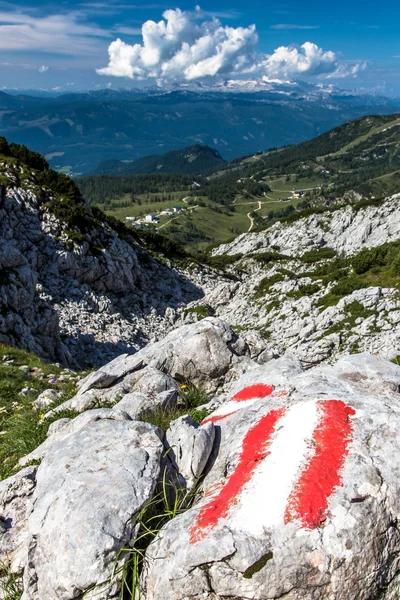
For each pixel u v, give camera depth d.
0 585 5.48
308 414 5.81
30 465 7.92
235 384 9.64
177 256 77.19
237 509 4.64
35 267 46.28
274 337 44.09
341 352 35.16
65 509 4.96
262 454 5.42
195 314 54.84
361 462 4.94
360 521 4.42
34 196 50.25
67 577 4.47
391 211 91.81
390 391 6.86
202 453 6.08
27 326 29.81
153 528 5.14
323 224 105.75
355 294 40.75
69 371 21.88
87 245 50.66
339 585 4.20
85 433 6.39
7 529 6.22
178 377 14.11
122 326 47.00
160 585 4.33
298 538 4.28
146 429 6.37
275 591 4.10
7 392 17.53
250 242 117.56
